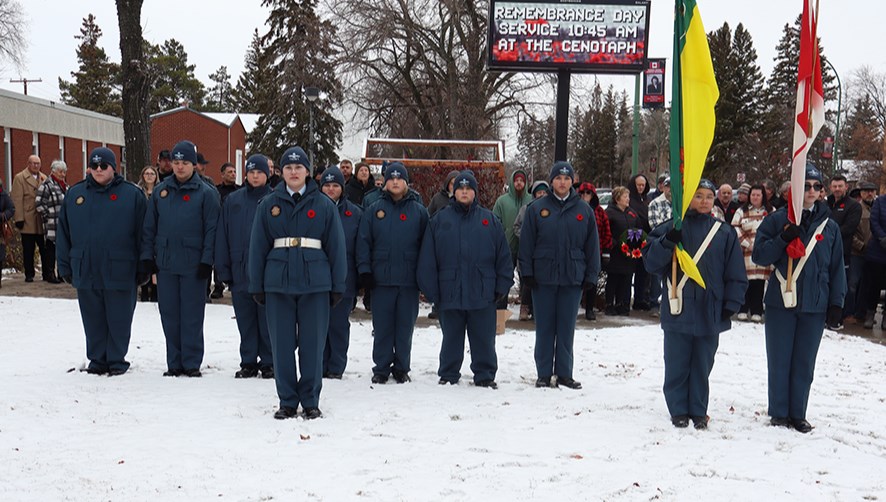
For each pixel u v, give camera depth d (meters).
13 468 4.97
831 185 12.12
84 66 75.00
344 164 11.77
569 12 12.76
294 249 6.14
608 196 37.62
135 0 14.84
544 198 7.59
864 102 64.56
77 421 6.04
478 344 7.54
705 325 6.25
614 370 8.43
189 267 7.56
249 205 7.64
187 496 4.55
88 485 4.70
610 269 11.93
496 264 7.55
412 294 7.64
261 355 7.75
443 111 28.94
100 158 7.51
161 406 6.52
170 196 7.61
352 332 10.27
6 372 7.68
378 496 4.60
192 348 7.68
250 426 5.98
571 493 4.73
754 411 6.96
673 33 6.39
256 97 73.69
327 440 5.68
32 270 14.09
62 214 7.62
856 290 12.16
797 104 6.28
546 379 7.65
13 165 29.75
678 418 6.34
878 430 6.46
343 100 29.38
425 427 6.08
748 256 11.54
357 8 27.64
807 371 6.41
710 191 6.26
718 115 58.19
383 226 7.58
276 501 4.50
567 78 12.91
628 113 79.06
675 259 6.30
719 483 5.00
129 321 7.75
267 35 39.56
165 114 51.25
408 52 29.39
